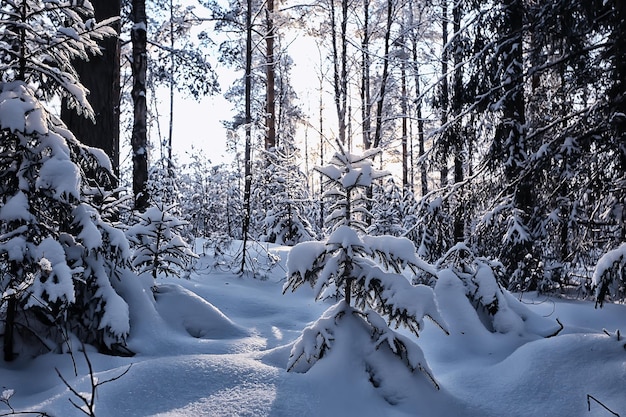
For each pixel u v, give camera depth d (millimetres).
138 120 10820
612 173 7668
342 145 4621
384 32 21516
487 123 9992
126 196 5746
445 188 10023
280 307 7965
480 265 7078
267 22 19703
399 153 26422
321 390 3801
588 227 8125
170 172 17438
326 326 4285
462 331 6137
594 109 7648
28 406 3455
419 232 10359
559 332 6379
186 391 3598
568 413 3900
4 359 4414
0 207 4438
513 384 4410
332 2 20047
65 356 4605
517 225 9141
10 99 4266
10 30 4609
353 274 4422
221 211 24797
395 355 4258
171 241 7160
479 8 9898
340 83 20766
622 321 7188
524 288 9539
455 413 3959
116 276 5598
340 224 4598
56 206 4688
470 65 9578
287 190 14133
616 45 6715
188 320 6129
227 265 10625
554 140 8297
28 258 4262
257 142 14750
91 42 5055
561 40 8445
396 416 3756
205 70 12617
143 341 5293
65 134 4879
